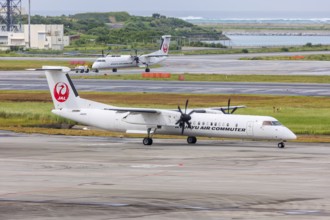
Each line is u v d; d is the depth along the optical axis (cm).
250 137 15475
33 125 19612
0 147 15012
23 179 10888
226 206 8669
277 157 13600
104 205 8756
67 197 9306
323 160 13150
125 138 17112
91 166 12388
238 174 11394
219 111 16800
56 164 12619
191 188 10019
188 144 15975
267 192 9656
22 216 8131
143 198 9225
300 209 8469
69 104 16962
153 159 13325
